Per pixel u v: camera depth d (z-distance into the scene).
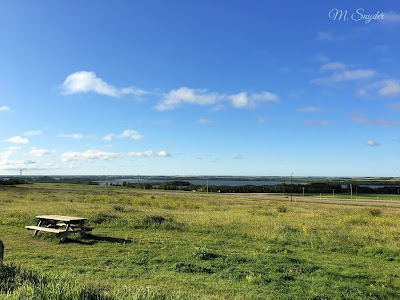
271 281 7.01
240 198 60.81
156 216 16.58
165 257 8.98
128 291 4.79
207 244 11.48
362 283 7.20
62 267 7.36
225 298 5.47
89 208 22.64
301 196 78.88
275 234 13.47
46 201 31.03
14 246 9.77
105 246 10.36
